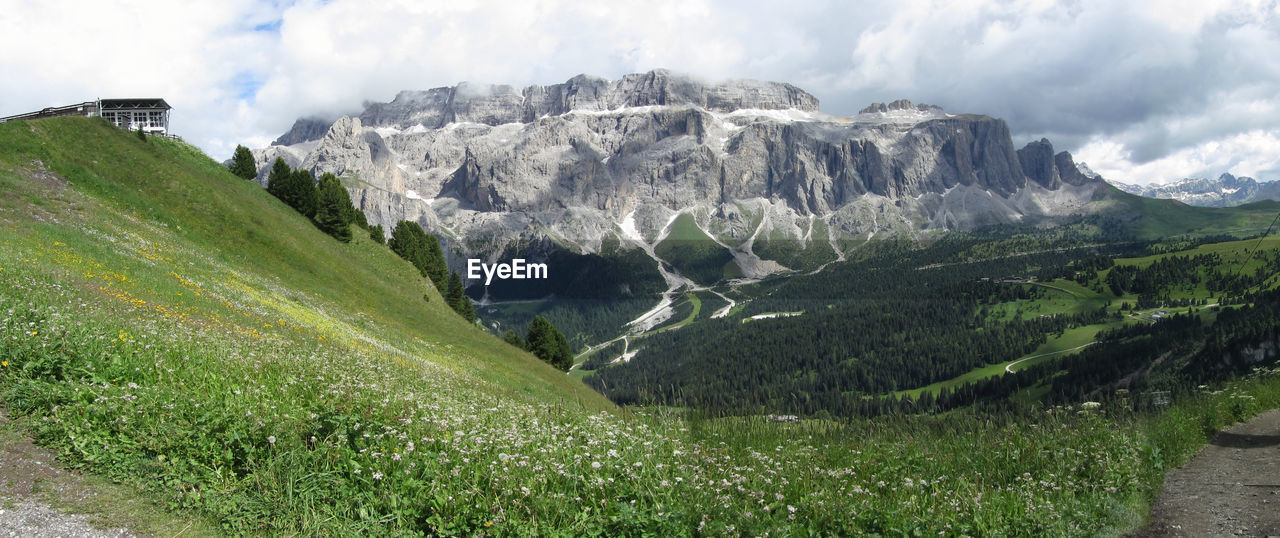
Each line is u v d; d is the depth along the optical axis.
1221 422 17.14
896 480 11.18
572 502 9.21
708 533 8.48
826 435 13.76
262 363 16.81
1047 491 10.87
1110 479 11.32
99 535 7.74
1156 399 17.30
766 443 13.05
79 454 9.50
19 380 11.38
